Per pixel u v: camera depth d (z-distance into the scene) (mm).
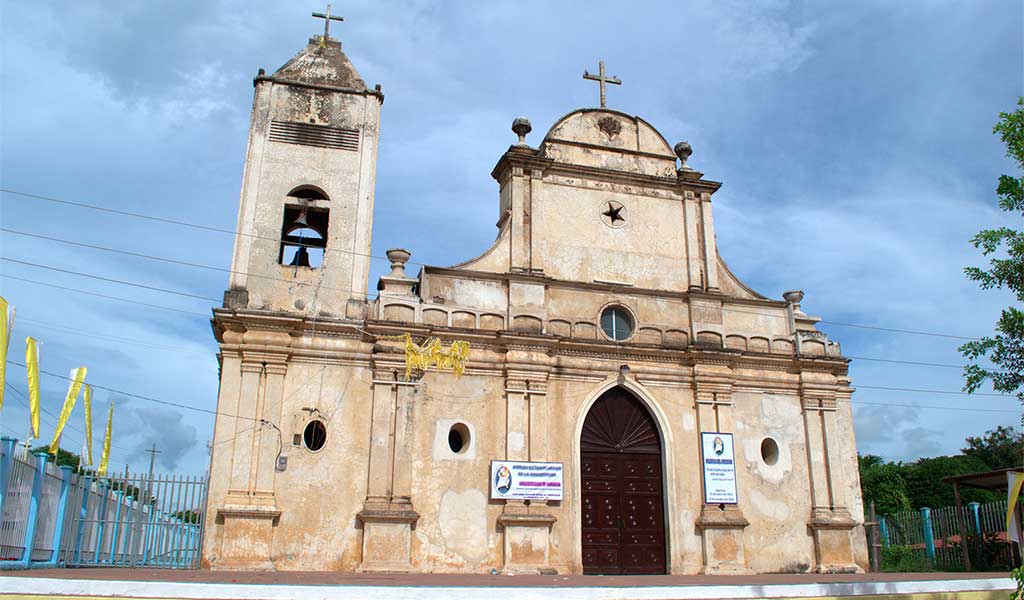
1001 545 24766
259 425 18703
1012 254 11266
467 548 19266
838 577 19078
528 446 20391
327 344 19750
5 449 14734
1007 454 54469
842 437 23359
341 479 18906
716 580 17562
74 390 18734
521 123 23328
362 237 20953
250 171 20766
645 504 21422
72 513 18859
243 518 17922
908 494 47531
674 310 23328
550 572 19375
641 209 24094
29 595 11617
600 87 25250
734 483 21703
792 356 23344
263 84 21562
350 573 17719
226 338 19156
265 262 20141
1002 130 11219
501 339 20938
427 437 19797
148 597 11883
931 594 15445
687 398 22391
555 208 23203
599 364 21812
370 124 21984
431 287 21297
